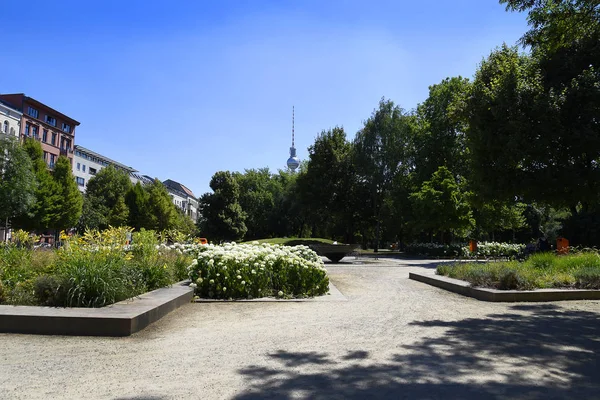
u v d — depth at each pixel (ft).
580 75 67.05
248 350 17.56
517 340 19.71
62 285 23.72
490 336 20.52
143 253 35.94
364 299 33.50
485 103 72.38
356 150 155.43
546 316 26.40
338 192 163.73
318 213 174.91
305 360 16.14
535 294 33.30
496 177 73.77
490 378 14.21
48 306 23.00
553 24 33.83
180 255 39.50
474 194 82.94
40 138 213.87
